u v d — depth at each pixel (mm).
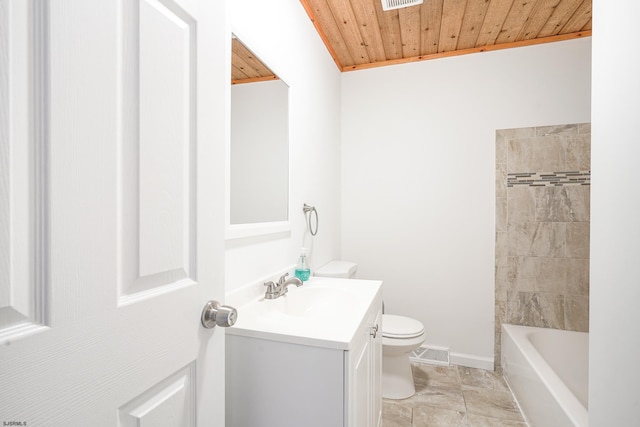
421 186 2545
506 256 2352
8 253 374
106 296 480
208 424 711
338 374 884
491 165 2387
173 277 621
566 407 1354
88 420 449
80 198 444
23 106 386
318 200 2174
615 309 867
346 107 2730
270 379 954
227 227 1168
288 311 1376
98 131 469
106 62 482
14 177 380
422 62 2553
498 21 2086
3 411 359
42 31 400
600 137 959
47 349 402
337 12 1998
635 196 783
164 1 594
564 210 2242
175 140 621
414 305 2549
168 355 596
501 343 2344
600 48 963
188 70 658
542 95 2289
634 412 780
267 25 1456
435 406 1890
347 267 2209
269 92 1502
